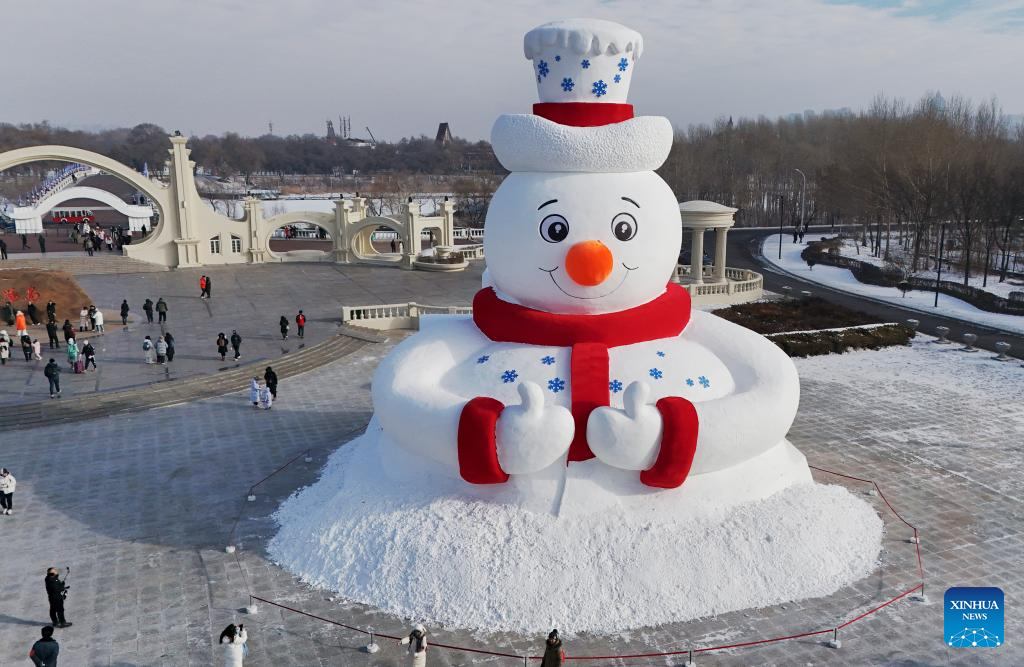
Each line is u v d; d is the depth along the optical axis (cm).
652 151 1328
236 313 3656
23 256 4800
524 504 1292
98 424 2206
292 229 7244
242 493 1712
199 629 1211
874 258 6034
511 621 1192
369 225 5269
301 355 2916
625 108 1373
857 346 3012
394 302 3931
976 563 1384
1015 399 2367
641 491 1301
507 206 1348
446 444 1261
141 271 4875
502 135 1337
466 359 1424
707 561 1252
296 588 1320
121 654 1152
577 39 1299
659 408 1225
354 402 2384
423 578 1252
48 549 1467
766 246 6712
